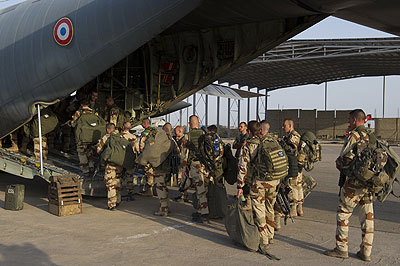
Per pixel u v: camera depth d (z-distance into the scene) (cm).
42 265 423
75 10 762
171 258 455
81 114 827
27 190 936
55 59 775
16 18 866
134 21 688
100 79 1088
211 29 967
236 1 743
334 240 543
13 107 844
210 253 477
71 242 514
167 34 1036
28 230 572
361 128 450
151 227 604
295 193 664
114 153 702
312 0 682
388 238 556
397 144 4075
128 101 1091
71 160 1016
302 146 650
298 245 518
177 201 828
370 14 742
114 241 522
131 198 831
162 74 1066
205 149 620
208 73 985
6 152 890
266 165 473
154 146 664
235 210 504
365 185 438
